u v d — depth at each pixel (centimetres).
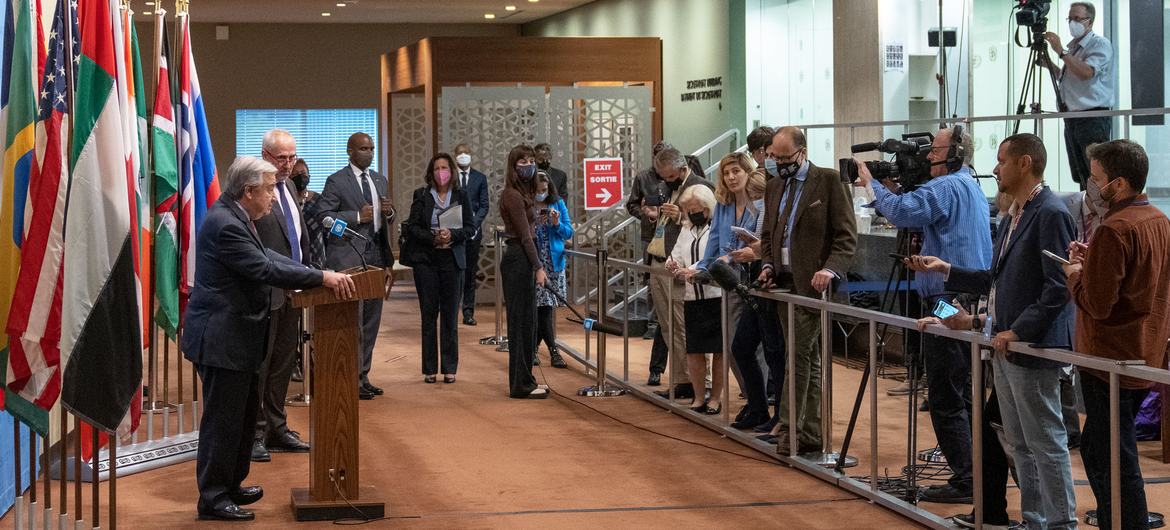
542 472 597
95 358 454
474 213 1184
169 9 1848
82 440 580
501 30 2136
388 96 1712
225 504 511
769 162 609
